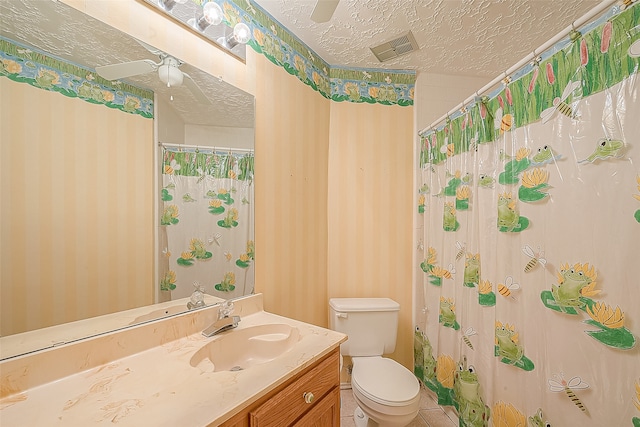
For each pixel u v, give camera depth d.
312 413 0.92
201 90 1.19
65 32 0.81
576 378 1.00
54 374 0.75
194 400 0.67
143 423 0.59
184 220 1.14
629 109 0.86
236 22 1.33
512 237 1.26
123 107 0.95
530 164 1.18
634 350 0.86
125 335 0.89
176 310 1.10
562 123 1.05
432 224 1.89
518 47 1.79
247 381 0.76
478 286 1.47
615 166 0.89
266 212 1.49
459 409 1.58
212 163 1.24
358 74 2.05
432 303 1.88
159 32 1.05
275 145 1.55
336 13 1.50
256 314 1.36
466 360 1.55
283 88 1.60
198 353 0.94
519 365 1.22
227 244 1.30
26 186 0.74
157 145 1.04
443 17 1.52
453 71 2.09
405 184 2.08
